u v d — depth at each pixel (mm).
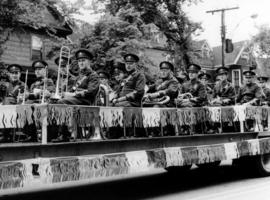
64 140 5480
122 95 7387
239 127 8602
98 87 6465
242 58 47188
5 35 18422
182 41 28734
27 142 5805
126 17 20562
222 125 8328
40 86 8602
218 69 10719
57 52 18672
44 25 16719
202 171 10336
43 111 5172
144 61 18938
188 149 7168
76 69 8594
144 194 7367
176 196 7137
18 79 9062
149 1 26953
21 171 4910
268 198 6793
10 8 14766
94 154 5801
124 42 18203
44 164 5117
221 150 7840
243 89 10422
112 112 5980
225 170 10383
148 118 6520
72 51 16453
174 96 8273
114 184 8500
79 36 18812
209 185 8273
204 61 45781
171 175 9727
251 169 9117
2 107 5551
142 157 6344
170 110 6957
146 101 8016
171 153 6824
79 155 5613
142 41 19281
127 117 6176
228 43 29000
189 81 9320
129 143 6305
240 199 6738
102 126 5836
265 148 8961
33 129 5758
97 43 18047
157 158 6574
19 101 8055
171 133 7059
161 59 33781
